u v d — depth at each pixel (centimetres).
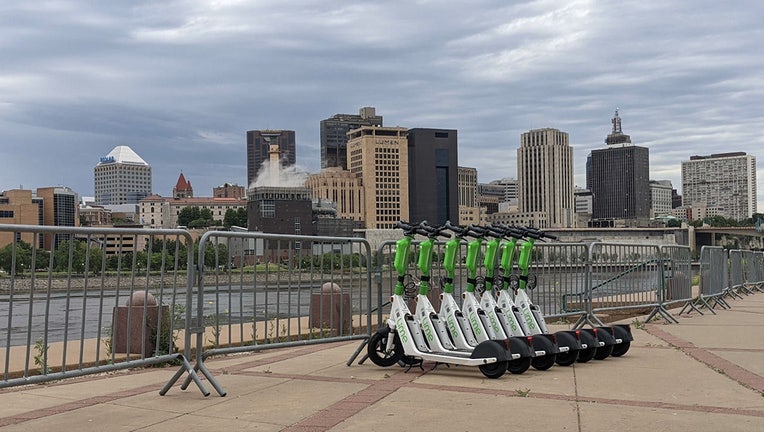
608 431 540
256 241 799
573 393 690
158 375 830
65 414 614
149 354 898
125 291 704
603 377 784
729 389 709
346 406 632
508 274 898
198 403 654
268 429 553
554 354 826
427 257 830
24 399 684
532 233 908
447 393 691
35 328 758
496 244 874
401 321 825
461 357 780
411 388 718
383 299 929
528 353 793
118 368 668
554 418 582
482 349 767
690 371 821
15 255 607
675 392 695
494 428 549
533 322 911
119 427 565
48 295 627
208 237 731
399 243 838
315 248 857
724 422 568
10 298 604
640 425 558
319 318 923
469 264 853
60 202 19150
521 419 579
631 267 1374
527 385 734
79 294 667
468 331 832
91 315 998
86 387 748
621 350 941
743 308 1764
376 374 811
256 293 798
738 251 2275
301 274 841
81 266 661
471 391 701
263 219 17262
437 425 559
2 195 18262
